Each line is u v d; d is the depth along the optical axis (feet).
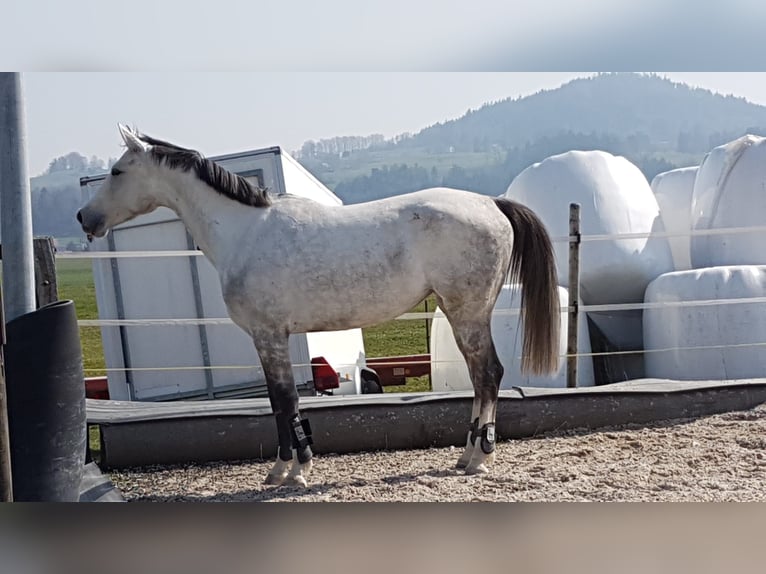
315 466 17.44
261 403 19.33
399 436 18.63
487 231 15.78
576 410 19.49
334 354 27.45
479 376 16.24
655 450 17.72
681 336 25.79
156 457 17.95
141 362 24.35
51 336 13.24
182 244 24.48
